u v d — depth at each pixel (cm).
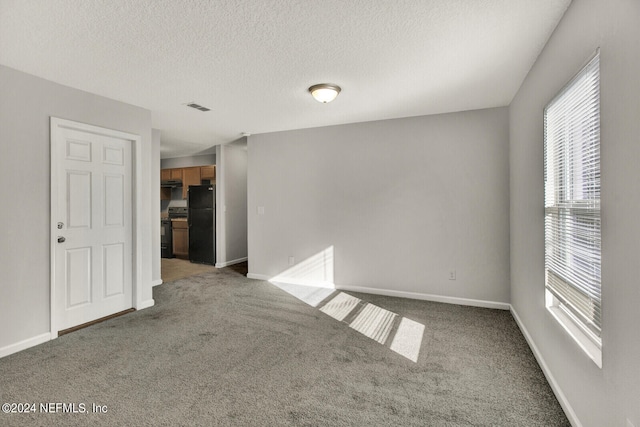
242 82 285
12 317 253
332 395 197
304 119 407
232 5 175
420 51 229
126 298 351
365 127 420
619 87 122
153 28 198
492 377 216
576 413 163
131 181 354
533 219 247
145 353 252
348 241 434
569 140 177
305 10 180
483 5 176
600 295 141
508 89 302
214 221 607
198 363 237
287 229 476
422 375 220
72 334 288
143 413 180
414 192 396
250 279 498
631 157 114
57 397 195
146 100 332
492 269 362
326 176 446
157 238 471
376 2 173
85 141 309
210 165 656
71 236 298
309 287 450
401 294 404
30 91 263
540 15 184
